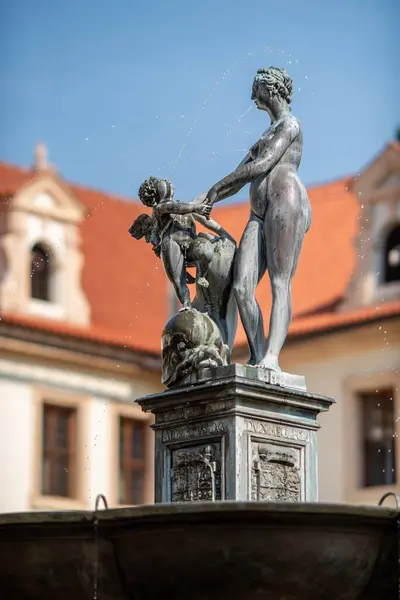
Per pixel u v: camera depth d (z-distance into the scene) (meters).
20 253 42.78
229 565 8.98
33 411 41.47
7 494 40.62
